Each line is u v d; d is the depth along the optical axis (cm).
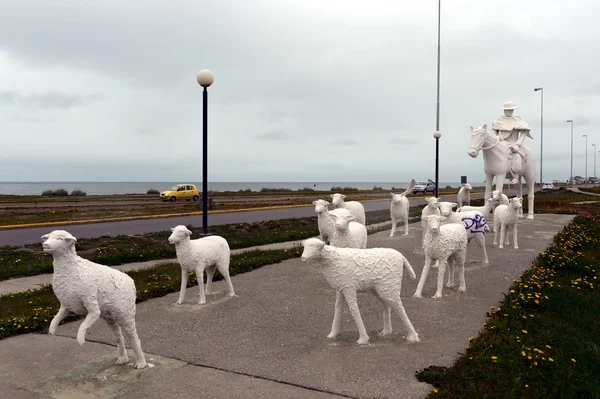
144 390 453
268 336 605
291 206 3350
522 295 724
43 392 454
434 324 639
